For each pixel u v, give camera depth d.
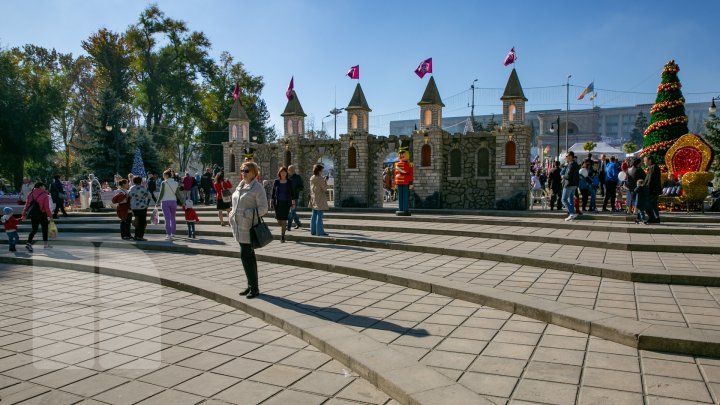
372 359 4.95
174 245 12.90
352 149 23.61
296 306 7.14
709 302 6.57
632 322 5.61
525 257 9.51
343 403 4.30
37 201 13.18
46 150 42.38
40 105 41.59
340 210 21.84
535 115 85.38
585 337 5.59
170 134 55.69
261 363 5.28
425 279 8.20
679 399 4.01
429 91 21.73
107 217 22.16
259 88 60.44
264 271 9.92
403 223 16.17
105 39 50.50
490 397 4.15
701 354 4.90
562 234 12.42
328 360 5.34
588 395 4.13
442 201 21.88
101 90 39.31
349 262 10.00
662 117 20.36
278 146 25.97
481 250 10.52
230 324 6.70
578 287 7.55
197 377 4.93
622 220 14.68
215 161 57.09
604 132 99.75
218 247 12.48
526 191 19.97
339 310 6.92
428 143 21.80
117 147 37.41
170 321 6.87
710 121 24.72
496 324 6.17
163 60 53.12
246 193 7.56
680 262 8.92
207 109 58.03
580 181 17.09
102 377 4.96
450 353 5.21
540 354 5.11
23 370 5.18
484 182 21.05
